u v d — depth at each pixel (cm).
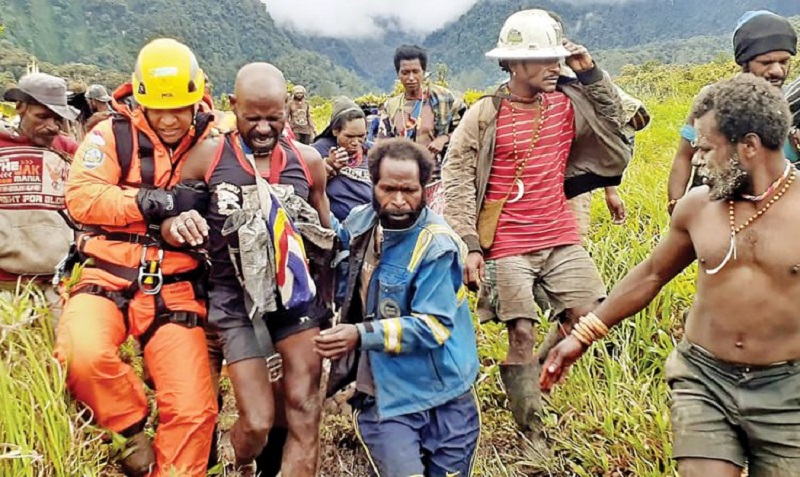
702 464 293
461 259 353
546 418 457
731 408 293
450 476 357
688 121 426
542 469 436
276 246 356
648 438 423
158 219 363
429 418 358
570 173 466
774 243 278
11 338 360
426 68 754
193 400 358
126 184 368
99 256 367
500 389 513
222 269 372
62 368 351
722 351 294
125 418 359
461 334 362
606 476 417
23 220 439
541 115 447
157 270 366
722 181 282
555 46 430
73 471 341
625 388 461
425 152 347
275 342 380
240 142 366
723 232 288
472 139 452
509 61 440
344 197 616
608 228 686
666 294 529
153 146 367
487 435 477
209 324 387
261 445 365
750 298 284
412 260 346
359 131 616
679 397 305
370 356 356
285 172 377
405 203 341
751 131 274
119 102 369
